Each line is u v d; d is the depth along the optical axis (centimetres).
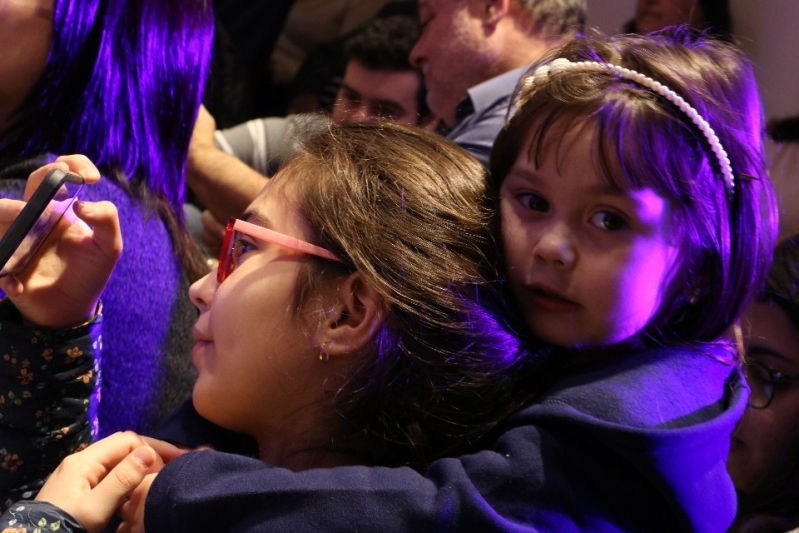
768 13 143
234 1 227
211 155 161
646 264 80
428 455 86
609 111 80
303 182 90
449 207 89
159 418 109
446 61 163
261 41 228
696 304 88
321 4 235
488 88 154
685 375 84
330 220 87
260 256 89
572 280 81
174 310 111
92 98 106
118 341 102
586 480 78
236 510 76
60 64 104
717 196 83
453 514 74
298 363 86
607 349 87
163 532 78
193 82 115
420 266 85
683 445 77
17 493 91
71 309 90
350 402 85
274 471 78
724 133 84
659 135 80
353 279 86
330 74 209
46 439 91
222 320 88
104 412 102
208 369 89
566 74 85
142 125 109
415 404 85
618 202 79
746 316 113
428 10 165
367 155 91
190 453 82
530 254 84
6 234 79
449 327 84
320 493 75
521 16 159
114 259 90
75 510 79
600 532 77
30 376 90
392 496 75
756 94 90
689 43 92
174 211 115
